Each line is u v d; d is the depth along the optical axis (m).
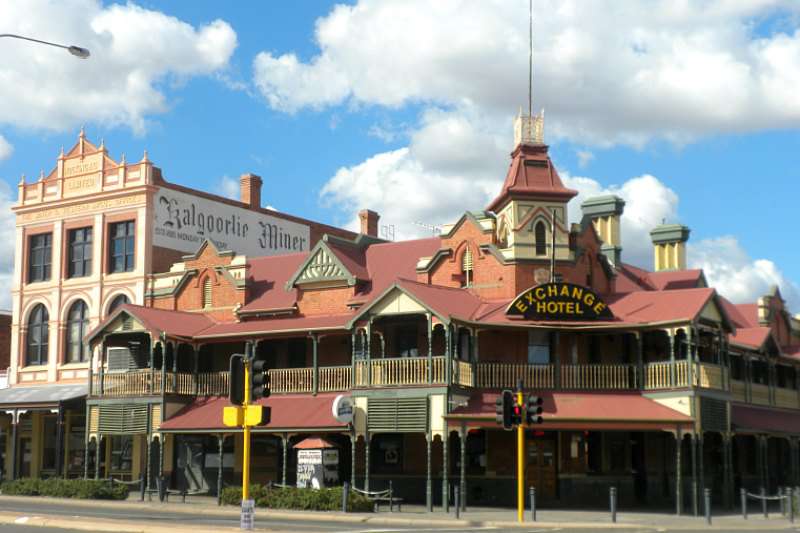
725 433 38.56
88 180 51.53
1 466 52.69
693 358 38.06
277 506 35.22
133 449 47.25
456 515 31.66
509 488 38.97
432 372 36.53
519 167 41.59
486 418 35.50
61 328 51.03
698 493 35.66
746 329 47.22
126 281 49.28
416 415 36.34
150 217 49.44
